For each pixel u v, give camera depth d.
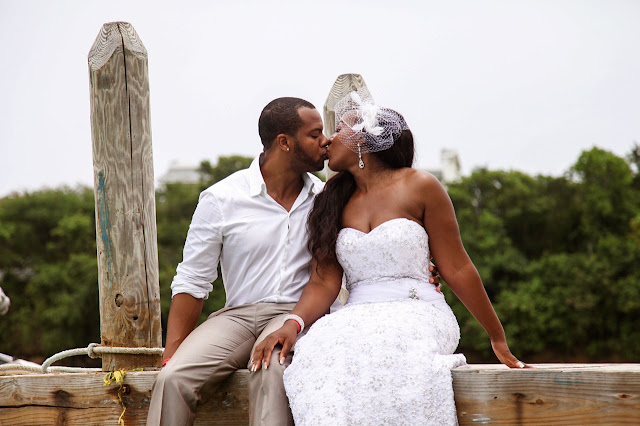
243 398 3.67
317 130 3.88
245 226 3.86
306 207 3.94
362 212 3.72
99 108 3.91
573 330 24.09
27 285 25.59
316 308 3.64
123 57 3.91
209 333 3.68
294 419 3.28
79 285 24.64
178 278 3.86
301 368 3.30
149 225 3.96
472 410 3.31
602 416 3.17
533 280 24.78
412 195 3.67
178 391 3.46
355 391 3.19
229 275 3.93
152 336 3.93
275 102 3.95
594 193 26.25
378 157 3.76
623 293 23.84
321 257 3.69
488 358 23.33
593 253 25.50
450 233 3.66
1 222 26.25
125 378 3.79
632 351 23.62
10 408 3.88
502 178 27.34
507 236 26.77
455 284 3.64
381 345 3.25
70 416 3.83
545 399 3.25
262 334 3.62
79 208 27.36
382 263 3.60
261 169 3.98
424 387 3.19
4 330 24.77
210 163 26.80
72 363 24.30
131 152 3.92
